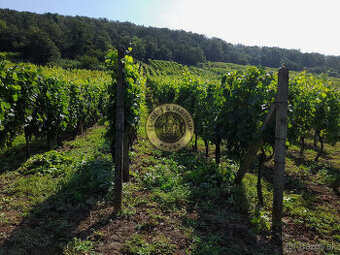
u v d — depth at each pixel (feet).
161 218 13.20
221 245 11.27
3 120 18.52
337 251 11.18
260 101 16.53
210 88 25.26
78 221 12.71
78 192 15.74
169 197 15.46
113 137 18.61
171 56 321.73
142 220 12.99
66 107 29.78
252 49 529.86
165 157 25.00
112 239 11.30
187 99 30.42
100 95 48.65
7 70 19.71
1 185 16.83
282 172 12.44
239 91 17.51
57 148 28.48
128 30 433.07
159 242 11.10
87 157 23.54
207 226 12.81
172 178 18.28
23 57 207.10
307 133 30.30
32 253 10.19
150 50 308.60
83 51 258.16
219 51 405.80
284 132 12.11
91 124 44.98
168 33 490.49
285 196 17.20
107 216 13.23
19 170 19.71
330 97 28.63
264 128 14.17
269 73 17.30
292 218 14.29
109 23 457.27
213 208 14.85
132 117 17.46
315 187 19.71
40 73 24.94
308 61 387.34
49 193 15.56
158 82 78.69
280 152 12.26
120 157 13.11
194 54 323.78
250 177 20.42
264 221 12.96
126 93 16.14
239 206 15.11
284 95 11.87
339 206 16.22
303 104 24.29
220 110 20.42
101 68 192.65
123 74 13.92
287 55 406.41
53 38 248.93
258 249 11.21
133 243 11.02
